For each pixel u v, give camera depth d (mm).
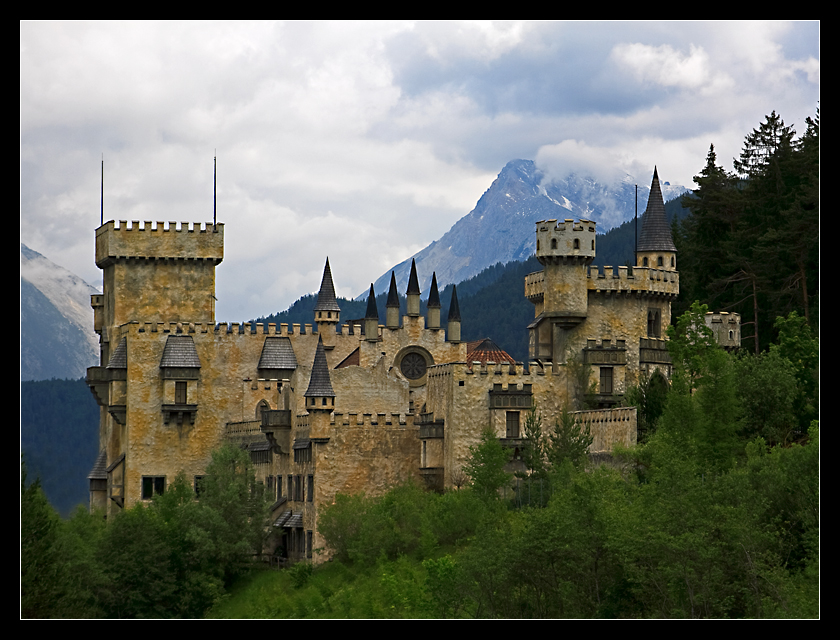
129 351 152625
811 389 112375
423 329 158625
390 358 156750
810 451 85188
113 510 152750
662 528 79688
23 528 98062
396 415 126875
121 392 152875
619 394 127562
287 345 156750
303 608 106000
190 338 154125
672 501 81062
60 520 124188
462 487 119938
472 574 87062
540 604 84688
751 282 141500
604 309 130625
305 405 129125
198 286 159500
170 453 152250
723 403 104000
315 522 123688
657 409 113938
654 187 140625
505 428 122062
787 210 137375
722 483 83688
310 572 118500
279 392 153000
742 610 77250
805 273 137500
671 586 77562
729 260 144250
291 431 134625
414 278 159000
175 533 126188
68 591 101625
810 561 76938
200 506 129750
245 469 137625
